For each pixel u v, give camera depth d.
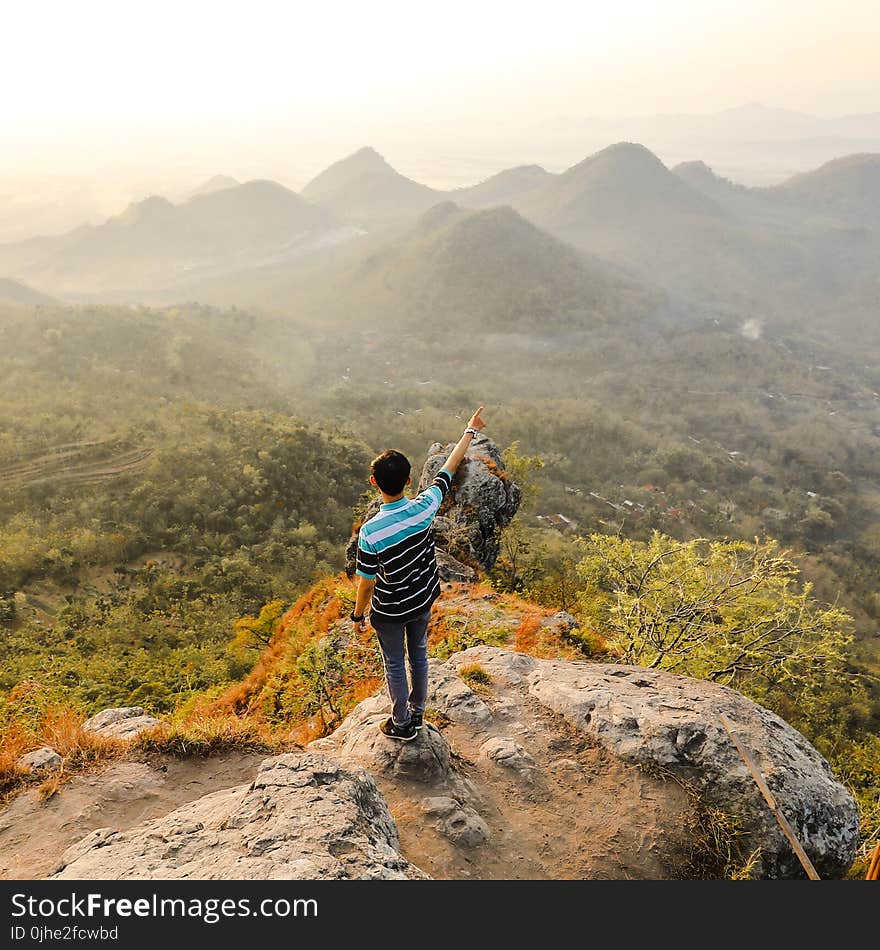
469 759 4.56
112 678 28.95
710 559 12.02
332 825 3.01
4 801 4.07
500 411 186.62
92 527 71.06
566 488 137.50
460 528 16.92
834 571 106.62
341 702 7.82
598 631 13.28
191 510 77.94
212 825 3.24
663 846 3.85
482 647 6.46
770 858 3.86
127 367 181.38
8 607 53.28
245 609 52.62
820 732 19.70
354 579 14.59
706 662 11.84
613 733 4.71
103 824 3.86
